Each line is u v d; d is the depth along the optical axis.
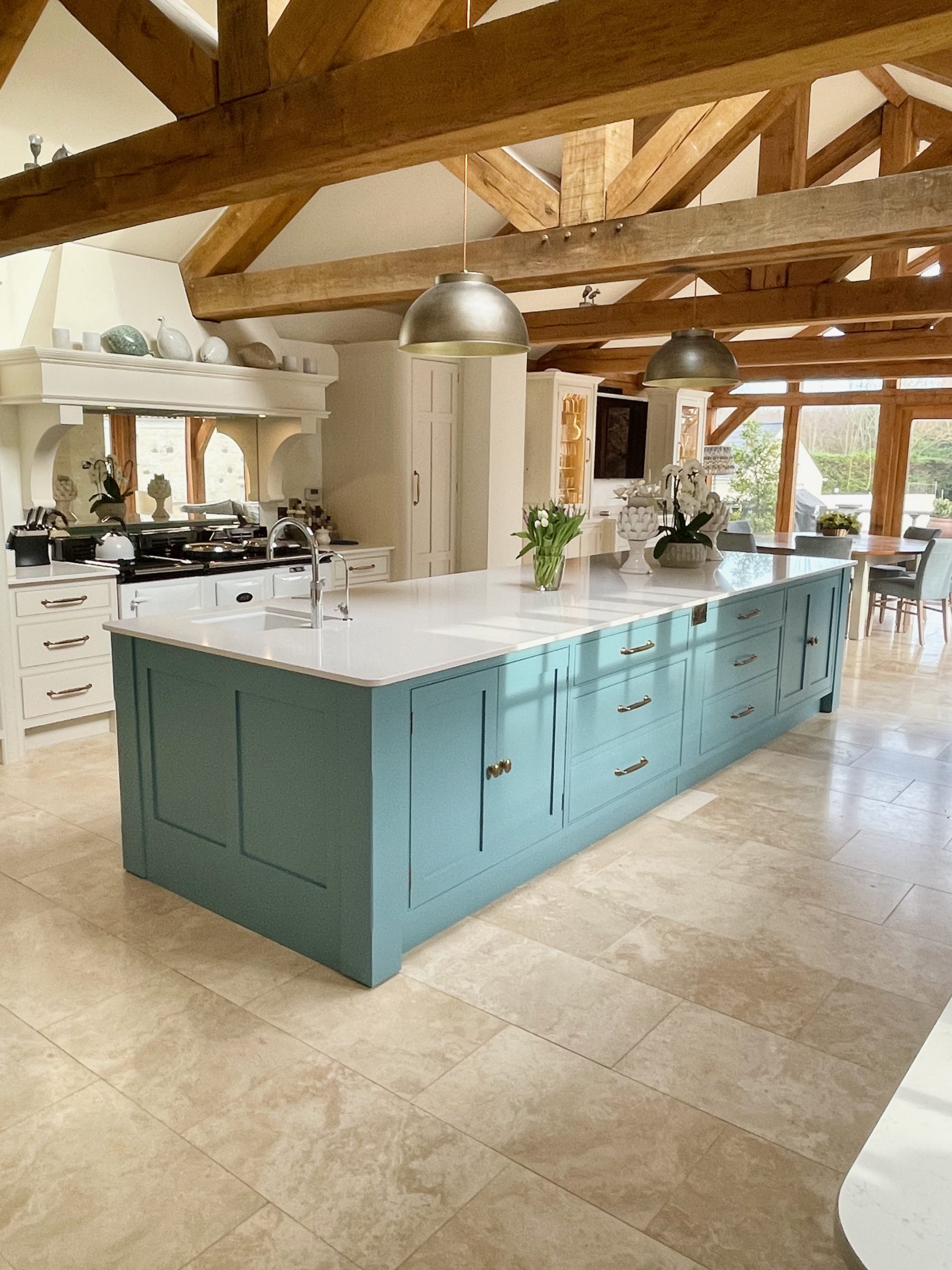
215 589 5.12
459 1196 1.84
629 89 2.09
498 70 2.24
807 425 11.16
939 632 8.02
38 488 4.82
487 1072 2.22
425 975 2.63
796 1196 1.85
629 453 9.88
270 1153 1.95
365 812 2.47
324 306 5.08
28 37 3.61
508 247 4.48
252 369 5.49
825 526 8.44
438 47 2.33
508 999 2.52
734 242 3.93
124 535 5.23
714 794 4.12
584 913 3.01
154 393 5.02
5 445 4.72
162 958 2.71
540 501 8.68
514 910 3.02
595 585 4.16
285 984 2.58
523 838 3.11
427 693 2.58
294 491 6.62
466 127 2.33
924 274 9.65
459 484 6.98
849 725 5.23
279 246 5.58
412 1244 1.73
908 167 4.87
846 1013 2.49
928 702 5.74
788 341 8.05
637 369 9.23
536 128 2.34
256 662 2.63
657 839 3.61
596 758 3.41
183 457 5.70
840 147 7.05
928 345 7.53
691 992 2.57
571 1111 2.09
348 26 2.49
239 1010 2.46
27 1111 2.07
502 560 7.09
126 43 3.03
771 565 5.02
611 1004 2.51
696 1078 2.21
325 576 5.82
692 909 3.05
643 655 3.58
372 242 5.89
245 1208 1.80
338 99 2.53
